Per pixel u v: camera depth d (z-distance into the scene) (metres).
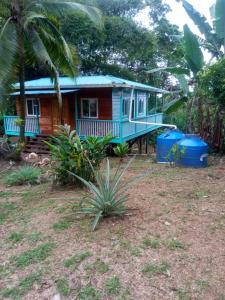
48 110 14.45
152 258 3.17
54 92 12.62
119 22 24.00
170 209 4.43
